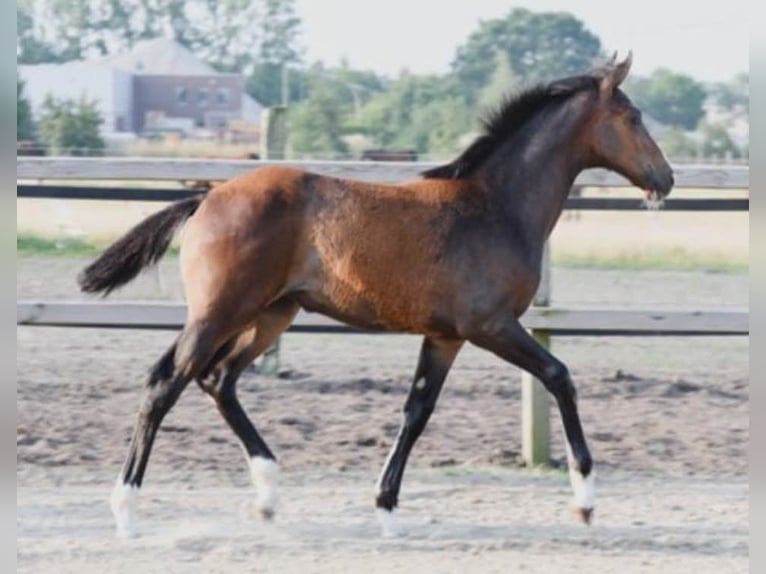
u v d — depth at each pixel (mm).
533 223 10664
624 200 15234
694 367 16750
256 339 10758
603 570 9469
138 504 10969
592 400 14602
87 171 12383
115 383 14781
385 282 10180
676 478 12141
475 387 15117
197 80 86875
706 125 66688
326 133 62844
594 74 10977
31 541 9906
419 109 75375
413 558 9680
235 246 9977
